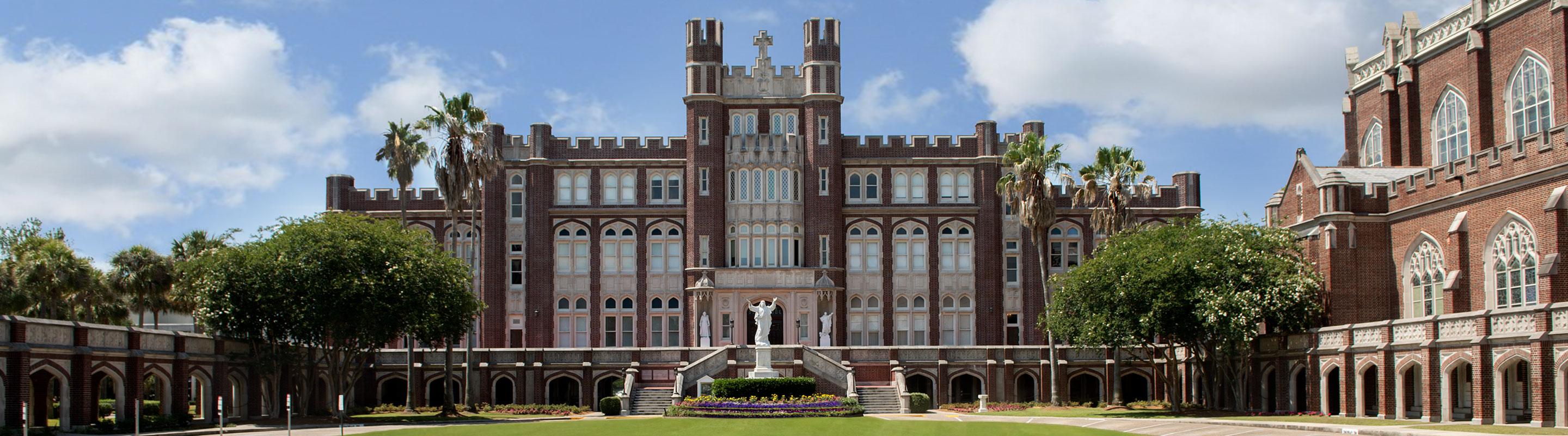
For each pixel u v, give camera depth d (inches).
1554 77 2122.3
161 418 1929.1
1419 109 2571.4
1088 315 2365.9
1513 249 1920.5
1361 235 2256.4
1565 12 2102.6
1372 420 1897.1
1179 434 1718.8
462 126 2588.6
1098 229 2778.1
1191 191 3262.8
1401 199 2236.7
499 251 3230.8
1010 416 2313.0
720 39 3253.0
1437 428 1622.8
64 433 1740.9
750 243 3186.5
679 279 3245.6
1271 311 2140.7
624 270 3257.9
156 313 2935.5
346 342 2356.1
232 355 2207.2
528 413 2549.2
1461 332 1759.4
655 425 1945.1
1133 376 2901.1
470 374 2571.4
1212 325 2156.7
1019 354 2844.5
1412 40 2588.6
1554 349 1582.2
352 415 2432.3
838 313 3193.9
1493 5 2315.5
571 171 3284.9
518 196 3275.1
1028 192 2743.6
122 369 1878.7
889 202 3277.6
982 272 3225.9
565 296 3255.4
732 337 3134.8
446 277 2305.6
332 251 2160.4
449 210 2596.0
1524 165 1893.5
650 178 3282.5
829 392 2655.0
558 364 2802.7
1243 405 2278.5
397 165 2573.8
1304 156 2397.9
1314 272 2257.6
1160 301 2191.2
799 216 3213.6
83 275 2566.4
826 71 3235.7
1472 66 2335.1
